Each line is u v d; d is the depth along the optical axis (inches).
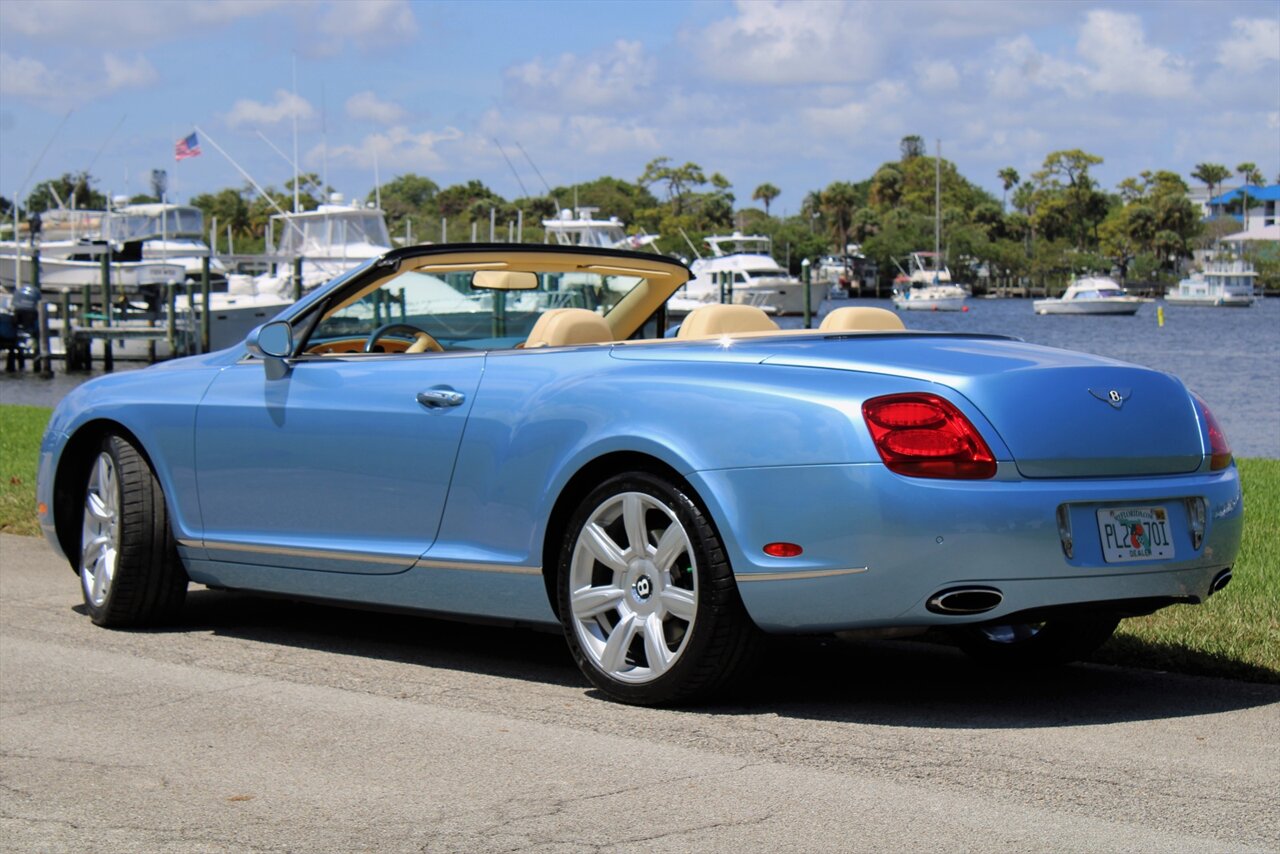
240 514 223.6
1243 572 261.7
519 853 132.1
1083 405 173.0
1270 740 167.0
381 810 144.5
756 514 170.9
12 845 136.6
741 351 182.4
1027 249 6378.0
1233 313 4005.9
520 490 191.2
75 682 198.8
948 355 176.4
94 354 1739.7
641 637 185.3
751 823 138.9
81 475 246.7
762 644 177.8
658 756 161.0
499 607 195.9
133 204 1897.1
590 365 190.9
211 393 227.5
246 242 4224.9
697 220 5772.6
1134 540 172.4
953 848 132.3
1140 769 155.6
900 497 163.9
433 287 800.3
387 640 227.1
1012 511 164.2
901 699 187.5
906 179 7337.6
